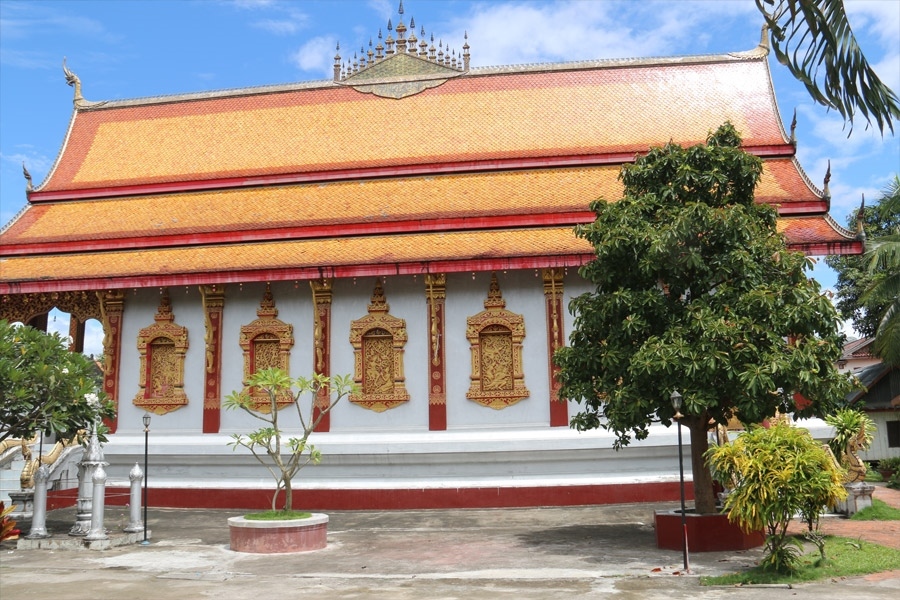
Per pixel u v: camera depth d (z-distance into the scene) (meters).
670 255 15.26
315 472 23.33
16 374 17.27
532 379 23.28
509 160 26.22
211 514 22.64
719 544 15.25
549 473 22.62
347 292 24.30
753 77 28.33
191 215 26.52
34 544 17.39
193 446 23.59
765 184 24.80
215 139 29.38
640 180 16.75
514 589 12.48
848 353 50.03
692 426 16.20
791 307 14.62
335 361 24.03
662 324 15.68
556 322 23.22
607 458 22.53
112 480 24.42
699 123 27.20
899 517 19.22
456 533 18.53
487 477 22.67
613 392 15.47
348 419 23.73
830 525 18.25
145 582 13.72
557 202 24.67
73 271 24.98
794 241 22.17
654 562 14.37
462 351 23.62
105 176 28.86
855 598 11.30
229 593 12.68
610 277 16.00
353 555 15.99
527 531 18.47
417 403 23.56
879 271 32.66
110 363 25.05
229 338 24.67
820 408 14.99
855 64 9.06
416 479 22.84
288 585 13.26
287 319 24.56
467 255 22.88
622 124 27.42
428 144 27.58
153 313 25.23
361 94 29.69
